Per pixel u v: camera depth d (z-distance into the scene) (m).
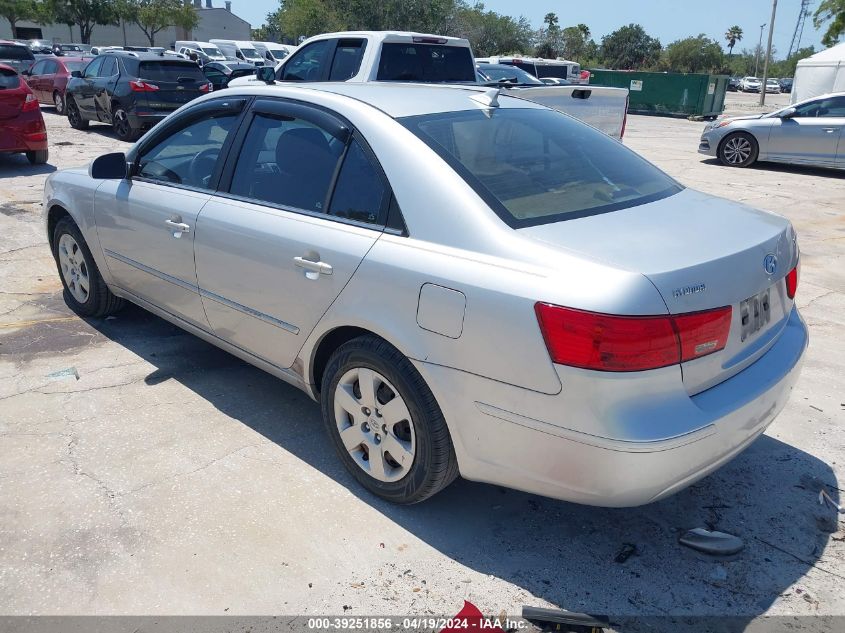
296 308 3.17
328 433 3.25
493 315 2.45
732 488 3.28
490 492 3.21
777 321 2.93
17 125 10.11
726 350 2.53
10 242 6.78
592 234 2.59
